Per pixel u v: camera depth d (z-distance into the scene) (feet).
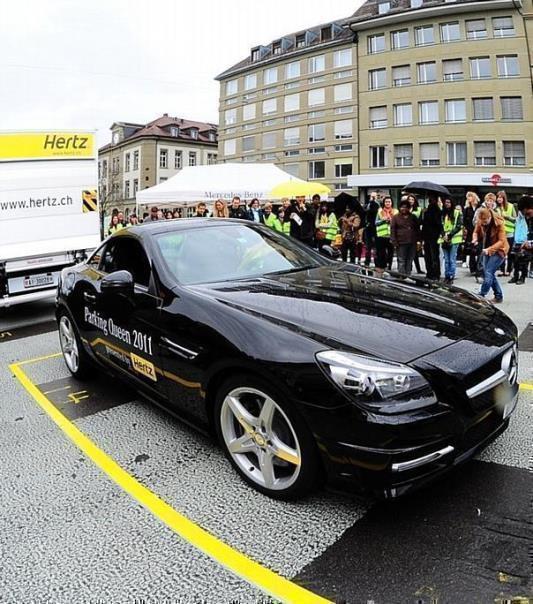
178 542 7.00
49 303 29.53
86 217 26.12
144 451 9.80
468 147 101.40
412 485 6.45
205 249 11.12
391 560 6.32
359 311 8.13
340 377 6.54
